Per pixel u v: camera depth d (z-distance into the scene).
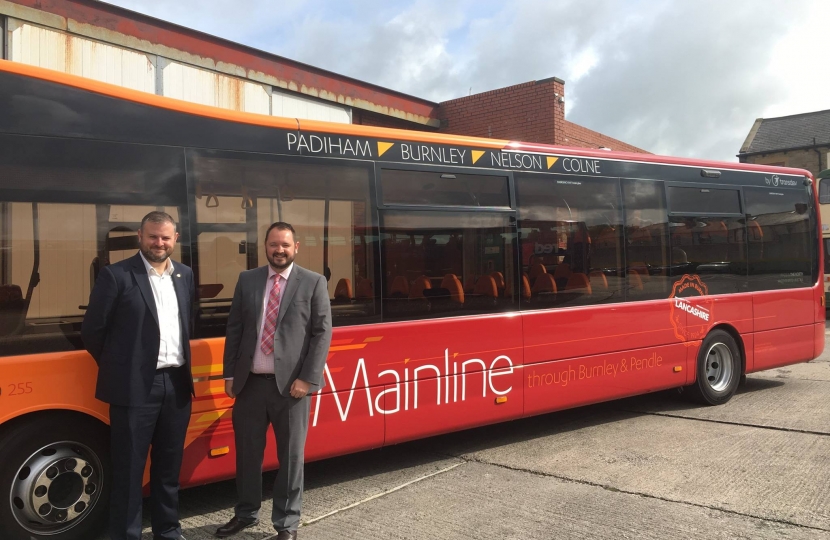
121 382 3.48
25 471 3.64
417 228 5.28
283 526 3.83
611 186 6.70
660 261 7.05
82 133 3.89
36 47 8.10
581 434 6.38
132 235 4.02
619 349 6.59
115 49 8.91
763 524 4.04
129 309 3.51
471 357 5.49
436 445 6.11
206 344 4.21
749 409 7.28
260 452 3.96
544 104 13.29
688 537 3.87
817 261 8.84
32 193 3.70
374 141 5.14
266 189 4.57
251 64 10.66
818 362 10.62
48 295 3.71
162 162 4.15
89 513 3.82
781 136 34.28
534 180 6.09
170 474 3.71
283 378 3.83
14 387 3.56
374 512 4.39
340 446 4.77
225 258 4.36
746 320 7.86
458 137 5.64
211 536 4.04
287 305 3.88
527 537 3.91
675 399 7.93
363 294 4.95
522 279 5.89
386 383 5.00
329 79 12.02
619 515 4.22
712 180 7.69
